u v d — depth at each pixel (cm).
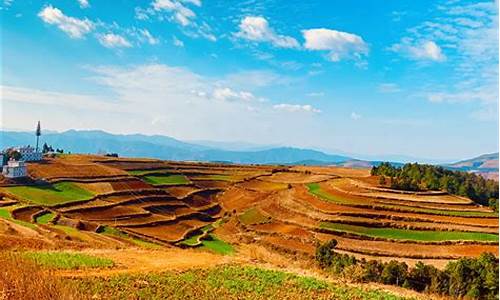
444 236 11012
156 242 11038
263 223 13538
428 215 12394
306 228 12325
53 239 6538
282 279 4431
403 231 11488
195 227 13850
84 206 13312
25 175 15050
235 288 3994
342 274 5288
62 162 19012
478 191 16138
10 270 2041
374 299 3912
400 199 13612
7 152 17662
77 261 4512
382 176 16088
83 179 16588
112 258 5081
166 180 19950
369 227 11981
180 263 5119
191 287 3881
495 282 5559
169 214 15088
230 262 5422
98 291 3347
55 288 1928
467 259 6244
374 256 9769
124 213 13650
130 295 3344
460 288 5759
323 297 3838
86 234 8644
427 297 4459
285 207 14525
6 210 10906
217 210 17375
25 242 5619
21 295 1830
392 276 5878
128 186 17012
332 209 13362
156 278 4097
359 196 14275
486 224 11694
